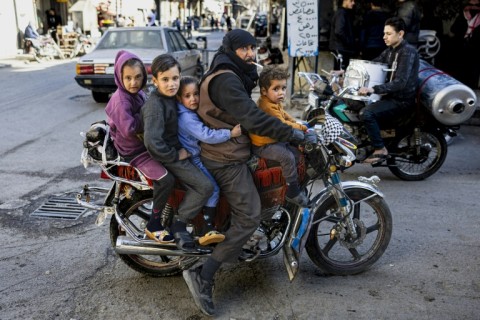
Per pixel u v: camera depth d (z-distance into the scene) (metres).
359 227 3.22
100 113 8.61
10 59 18.02
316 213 3.15
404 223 4.10
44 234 3.91
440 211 4.35
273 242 3.08
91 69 8.97
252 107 2.50
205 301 2.79
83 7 21.77
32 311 2.90
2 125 7.57
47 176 5.26
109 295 3.07
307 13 7.30
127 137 2.65
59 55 18.88
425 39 8.18
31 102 9.60
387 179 5.27
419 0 8.49
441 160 5.17
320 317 2.84
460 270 3.35
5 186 4.94
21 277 3.27
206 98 2.59
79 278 3.27
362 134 5.02
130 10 28.41
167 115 2.55
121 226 2.97
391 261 3.48
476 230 3.97
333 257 3.55
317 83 4.82
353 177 5.33
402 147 5.09
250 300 3.01
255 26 26.66
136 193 3.04
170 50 9.79
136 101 2.73
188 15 49.38
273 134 2.55
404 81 4.60
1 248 3.67
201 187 2.65
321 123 2.98
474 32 8.46
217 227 2.94
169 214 2.96
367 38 7.84
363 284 3.19
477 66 8.77
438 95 4.77
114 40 9.94
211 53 17.58
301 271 3.36
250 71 2.66
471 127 7.40
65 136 6.93
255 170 2.80
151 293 3.10
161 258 3.34
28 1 20.50
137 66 2.62
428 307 2.93
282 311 2.90
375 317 2.83
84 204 3.01
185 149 2.67
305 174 3.02
